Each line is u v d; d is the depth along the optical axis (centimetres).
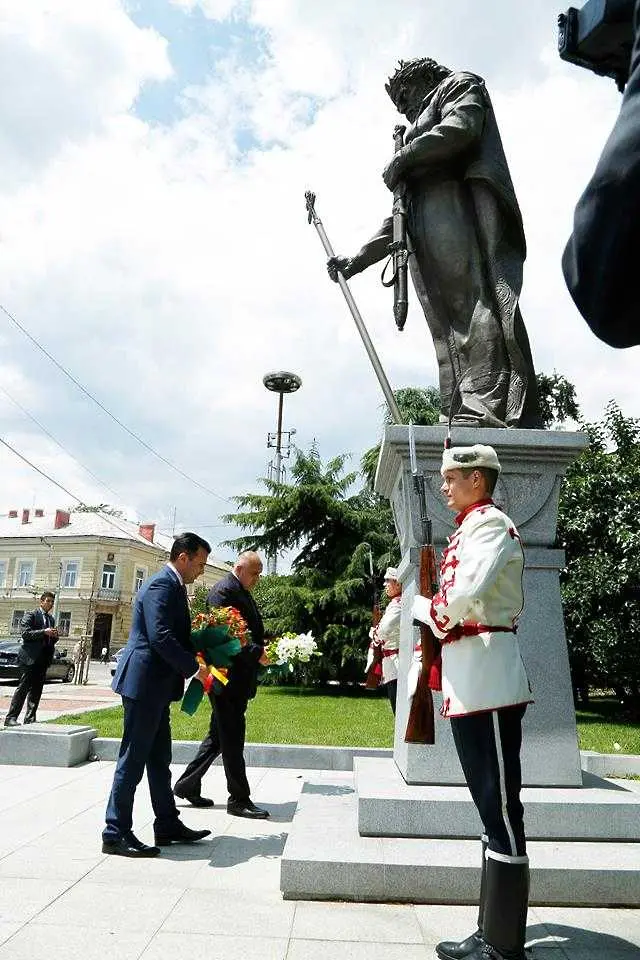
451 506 292
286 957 249
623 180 118
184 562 444
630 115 120
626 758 647
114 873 345
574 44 139
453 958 245
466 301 489
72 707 1396
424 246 501
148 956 248
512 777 254
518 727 262
